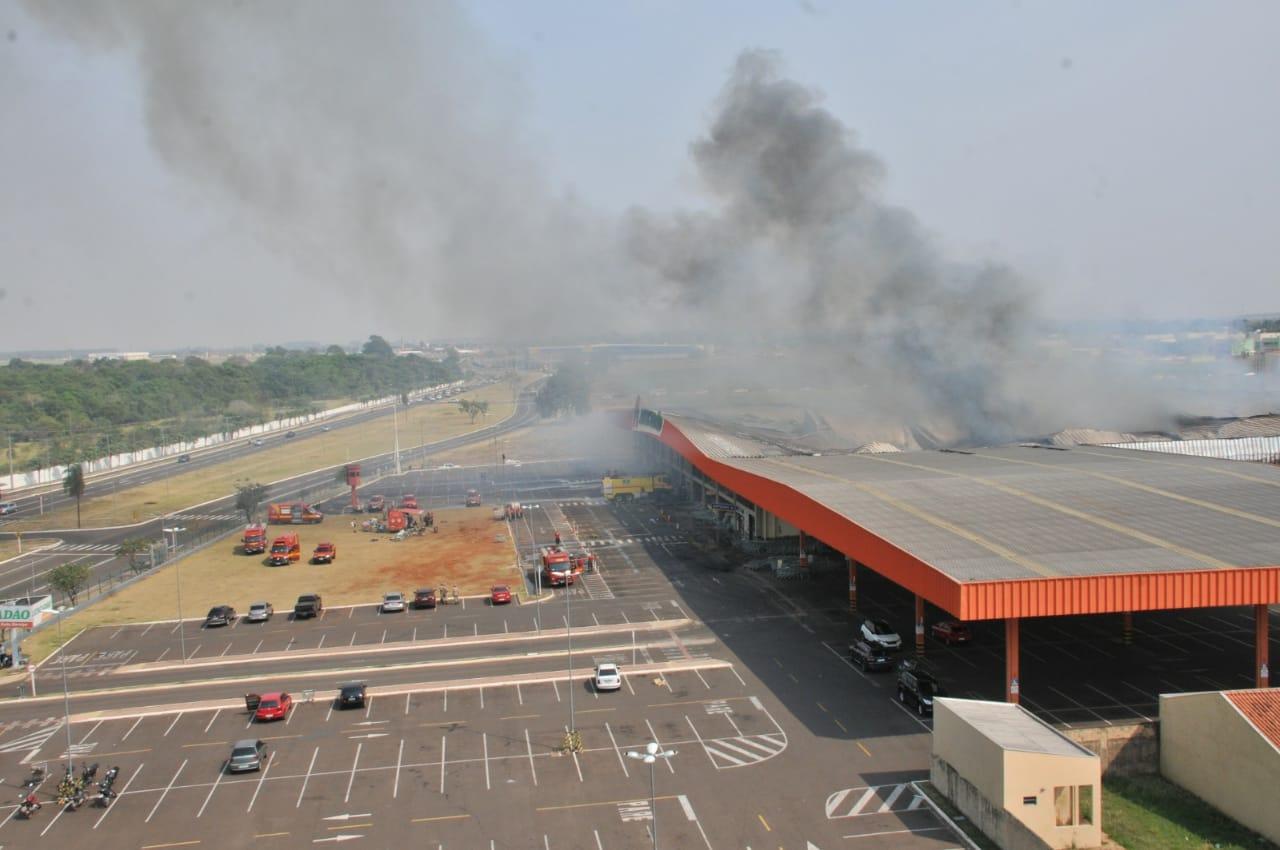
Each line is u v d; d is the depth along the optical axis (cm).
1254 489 5612
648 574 7275
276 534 9506
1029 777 3222
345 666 5425
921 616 5097
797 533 8131
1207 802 3544
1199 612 5909
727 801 3650
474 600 6762
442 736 4369
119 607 6881
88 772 3925
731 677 4981
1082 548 4547
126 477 13912
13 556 8981
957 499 5578
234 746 4228
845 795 3675
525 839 3412
